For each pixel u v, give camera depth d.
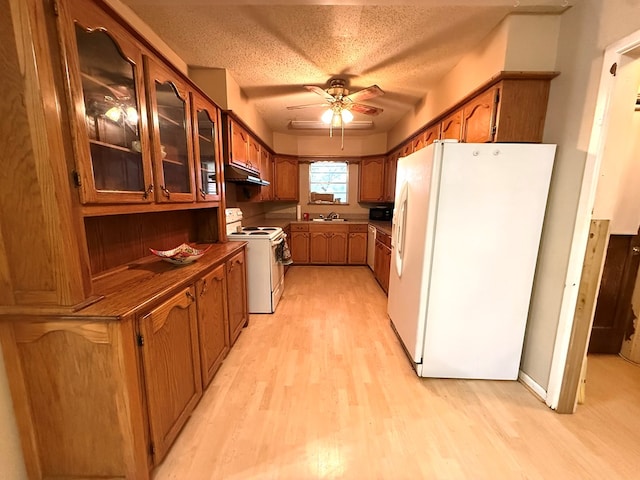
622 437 1.55
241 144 3.18
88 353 1.10
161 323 1.30
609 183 1.52
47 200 0.99
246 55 2.44
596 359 2.28
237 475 1.33
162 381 1.32
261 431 1.58
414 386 1.97
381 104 3.68
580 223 1.59
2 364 1.12
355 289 4.01
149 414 1.24
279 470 1.36
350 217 5.76
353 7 1.78
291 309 3.30
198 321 1.69
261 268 3.09
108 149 1.30
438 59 2.46
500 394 1.90
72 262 1.05
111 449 1.19
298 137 5.47
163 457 1.37
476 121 2.13
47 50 0.94
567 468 1.37
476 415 1.71
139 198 1.41
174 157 1.87
